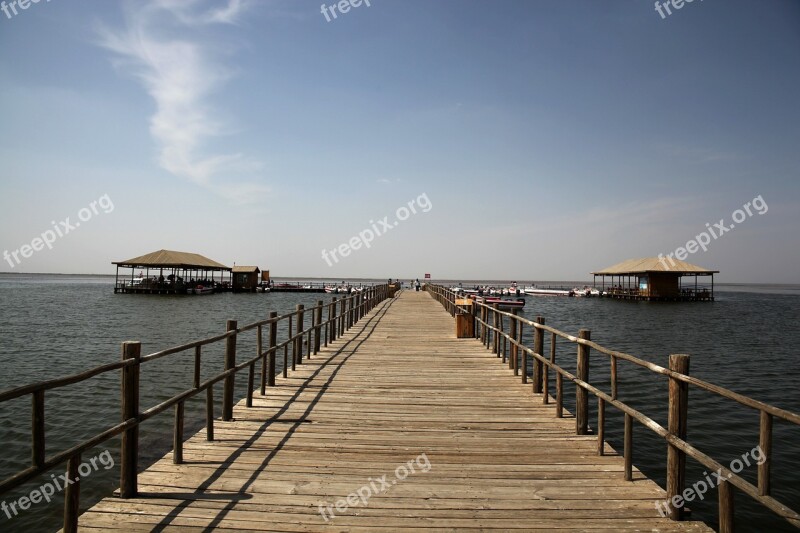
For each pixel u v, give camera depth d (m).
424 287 51.72
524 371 7.96
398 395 7.15
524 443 5.20
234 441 5.15
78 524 3.36
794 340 24.09
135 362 3.82
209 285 69.06
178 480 4.14
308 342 9.98
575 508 3.73
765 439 2.69
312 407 6.48
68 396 10.85
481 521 3.52
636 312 45.50
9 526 5.74
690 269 59.91
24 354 16.98
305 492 3.95
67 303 43.62
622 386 12.76
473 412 6.33
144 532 3.30
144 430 8.42
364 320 18.12
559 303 60.16
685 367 3.58
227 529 3.37
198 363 4.91
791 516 2.44
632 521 3.54
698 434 9.18
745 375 15.41
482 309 12.20
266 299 58.09
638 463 7.74
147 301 49.06
